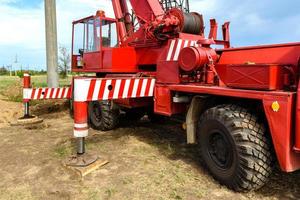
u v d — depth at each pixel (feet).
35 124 23.16
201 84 13.88
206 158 12.48
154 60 19.21
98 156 14.14
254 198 10.78
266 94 10.03
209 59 13.73
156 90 15.55
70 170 13.08
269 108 9.94
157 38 18.49
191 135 13.50
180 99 13.99
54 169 13.44
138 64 20.54
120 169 13.30
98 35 21.01
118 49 19.97
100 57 20.85
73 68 24.72
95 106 20.89
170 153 15.37
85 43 22.74
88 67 22.50
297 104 9.45
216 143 12.03
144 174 12.74
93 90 13.53
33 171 13.34
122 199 10.75
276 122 9.78
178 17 18.07
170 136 18.72
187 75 14.64
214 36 19.63
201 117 12.64
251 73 10.63
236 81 11.18
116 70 19.97
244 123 10.83
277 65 10.22
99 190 11.39
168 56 17.37
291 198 10.76
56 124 23.25
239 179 10.86
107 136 18.88
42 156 15.23
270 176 11.68
